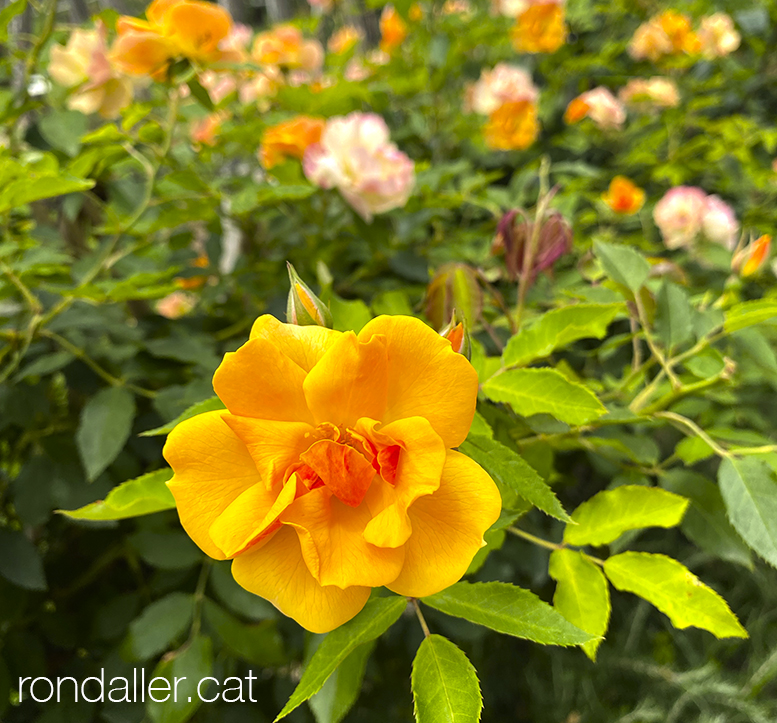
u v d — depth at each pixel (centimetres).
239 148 53
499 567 41
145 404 38
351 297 47
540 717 61
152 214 42
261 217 45
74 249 47
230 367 18
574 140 74
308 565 17
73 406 42
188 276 43
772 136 60
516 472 20
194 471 18
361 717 48
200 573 36
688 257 55
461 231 52
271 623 34
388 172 40
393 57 67
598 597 22
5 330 36
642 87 70
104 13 38
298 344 19
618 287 26
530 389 23
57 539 43
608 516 22
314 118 49
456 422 18
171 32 34
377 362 18
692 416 40
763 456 22
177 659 31
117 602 38
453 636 46
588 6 88
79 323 35
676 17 70
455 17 69
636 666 60
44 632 38
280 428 18
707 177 79
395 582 18
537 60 88
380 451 18
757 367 34
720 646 64
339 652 19
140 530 36
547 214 30
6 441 38
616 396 30
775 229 54
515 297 40
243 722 40
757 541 21
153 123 38
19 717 41
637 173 75
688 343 29
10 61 38
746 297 50
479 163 73
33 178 25
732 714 60
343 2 93
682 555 65
